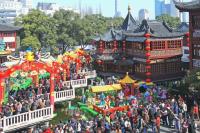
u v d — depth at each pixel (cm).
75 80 6156
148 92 5559
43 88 5047
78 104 5653
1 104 4031
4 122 3822
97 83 6694
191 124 4219
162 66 7106
